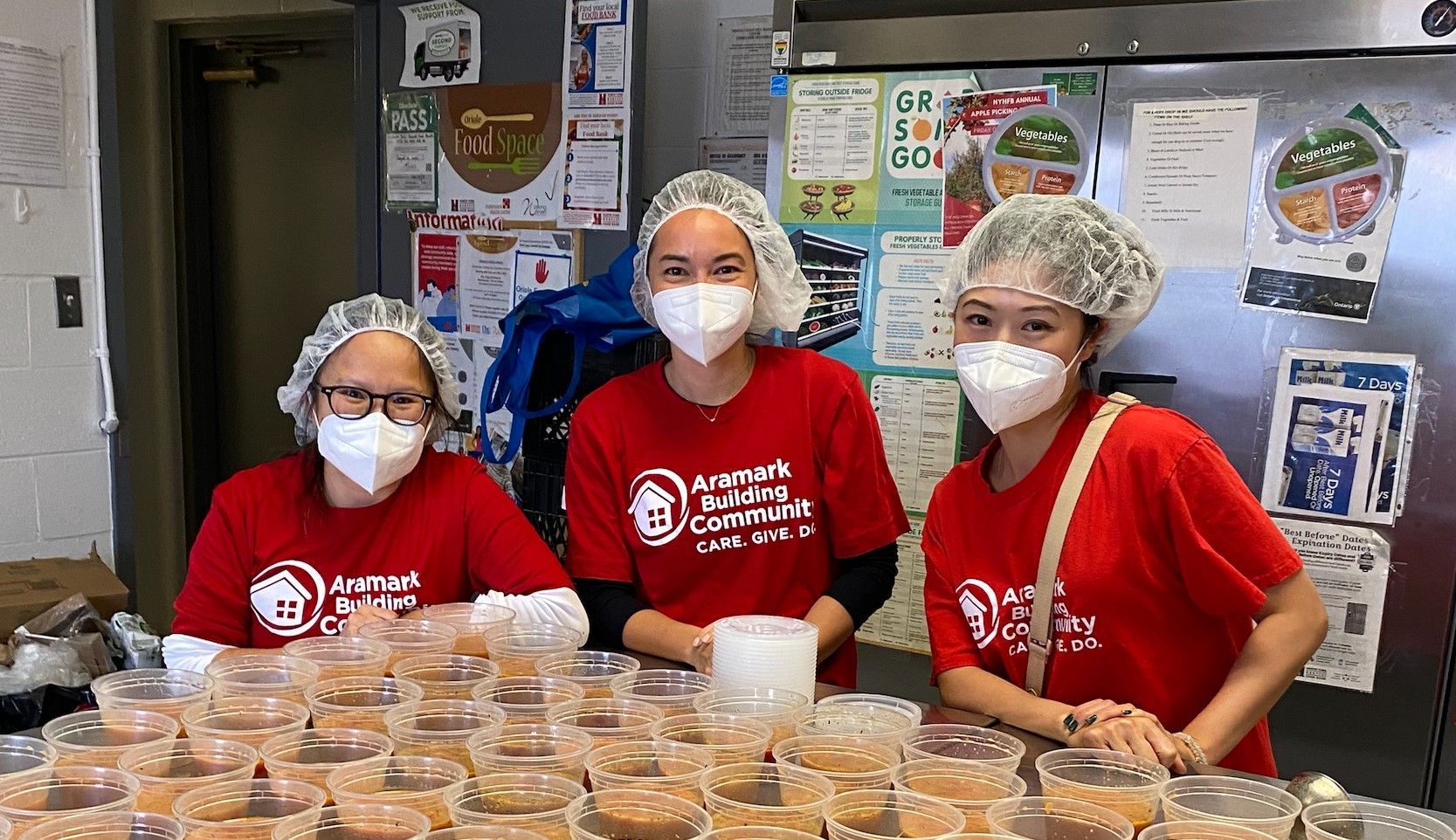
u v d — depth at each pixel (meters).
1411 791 1.96
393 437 1.61
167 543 3.73
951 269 1.52
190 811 0.99
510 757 1.08
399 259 3.38
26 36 3.02
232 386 4.11
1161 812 1.08
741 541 1.75
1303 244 1.96
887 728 1.21
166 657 1.60
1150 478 1.35
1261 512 1.34
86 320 3.26
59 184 3.14
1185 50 2.02
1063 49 2.14
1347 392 1.95
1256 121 1.98
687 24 3.14
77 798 1.03
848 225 2.40
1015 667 1.45
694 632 1.58
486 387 2.11
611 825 0.99
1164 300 2.08
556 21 2.93
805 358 1.83
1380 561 1.95
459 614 1.55
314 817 0.97
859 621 1.75
